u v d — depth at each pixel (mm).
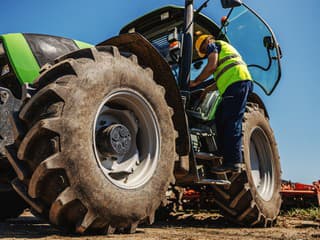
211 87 4055
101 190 2438
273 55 4547
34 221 4211
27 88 2455
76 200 2320
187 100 3857
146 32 4617
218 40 4305
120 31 4688
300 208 6883
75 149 2322
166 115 3066
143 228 3535
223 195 4145
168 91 3297
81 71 2480
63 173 2287
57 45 3350
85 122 2408
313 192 6785
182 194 5457
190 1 4105
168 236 2709
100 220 2451
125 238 2402
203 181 3578
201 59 4852
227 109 3812
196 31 4656
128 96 2812
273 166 4863
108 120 2793
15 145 2457
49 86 2352
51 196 2334
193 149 3660
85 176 2348
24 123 2432
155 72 3258
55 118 2285
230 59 3918
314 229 4070
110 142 2607
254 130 4559
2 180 3197
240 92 3812
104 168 2543
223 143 3887
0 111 2715
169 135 3066
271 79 4586
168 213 5160
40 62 3170
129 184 2721
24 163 2398
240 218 4234
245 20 4590
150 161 2910
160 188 2908
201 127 4027
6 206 4105
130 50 3172
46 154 2277
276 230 3887
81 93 2428
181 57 4016
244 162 4113
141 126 2957
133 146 2879
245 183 4066
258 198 4254
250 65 4758
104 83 2588
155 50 3051
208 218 5273
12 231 2867
